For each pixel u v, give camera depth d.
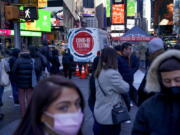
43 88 1.43
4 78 6.95
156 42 3.92
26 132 1.50
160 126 2.07
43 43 11.40
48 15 49.09
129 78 5.84
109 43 22.61
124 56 6.38
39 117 1.44
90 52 16.86
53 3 61.72
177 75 2.00
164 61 2.08
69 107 1.44
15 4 9.44
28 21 9.81
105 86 3.76
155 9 50.84
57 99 1.41
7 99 9.18
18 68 6.74
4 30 32.84
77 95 1.47
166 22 48.75
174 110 2.04
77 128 1.45
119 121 3.71
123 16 87.62
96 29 16.83
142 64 17.08
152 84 2.17
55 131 1.43
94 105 4.05
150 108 2.15
